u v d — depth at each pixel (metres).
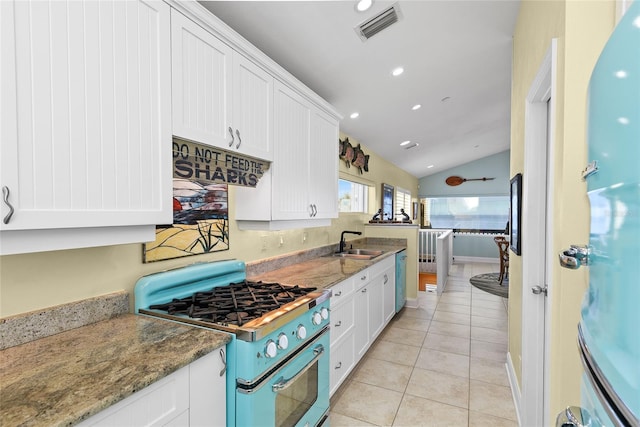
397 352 2.98
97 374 0.91
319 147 2.51
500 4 2.17
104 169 1.05
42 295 1.18
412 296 4.38
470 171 8.91
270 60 1.86
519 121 2.26
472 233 8.92
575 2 1.15
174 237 1.70
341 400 2.23
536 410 1.85
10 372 0.92
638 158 0.50
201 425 1.10
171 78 1.29
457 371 2.62
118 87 1.10
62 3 0.95
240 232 2.18
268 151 1.90
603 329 0.64
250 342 1.21
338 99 3.06
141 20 1.17
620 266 0.56
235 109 1.63
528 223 1.87
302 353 1.55
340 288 2.22
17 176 0.85
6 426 0.68
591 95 0.75
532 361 1.86
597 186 0.70
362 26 2.08
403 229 4.46
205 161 1.51
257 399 1.23
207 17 1.43
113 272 1.41
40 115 0.90
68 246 0.99
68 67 0.96
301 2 1.79
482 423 1.99
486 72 3.23
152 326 1.29
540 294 1.84
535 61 1.73
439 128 4.86
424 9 2.08
